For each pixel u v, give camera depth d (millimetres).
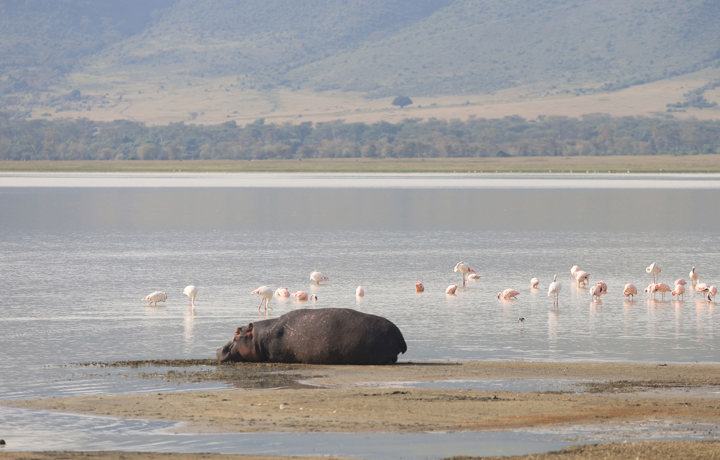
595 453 71000
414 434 77250
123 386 97000
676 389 94250
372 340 108562
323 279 185375
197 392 93312
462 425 79938
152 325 138500
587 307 158625
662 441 74750
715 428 79062
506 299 167125
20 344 122875
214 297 167875
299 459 70500
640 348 121375
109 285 182375
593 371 104688
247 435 77188
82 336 129125
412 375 102312
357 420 81625
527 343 125000
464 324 140625
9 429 79875
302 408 85875
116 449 73938
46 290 175000
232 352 111375
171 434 77625
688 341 126438
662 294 172875
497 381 99000
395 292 175375
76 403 88500
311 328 109875
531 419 81750
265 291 154250
